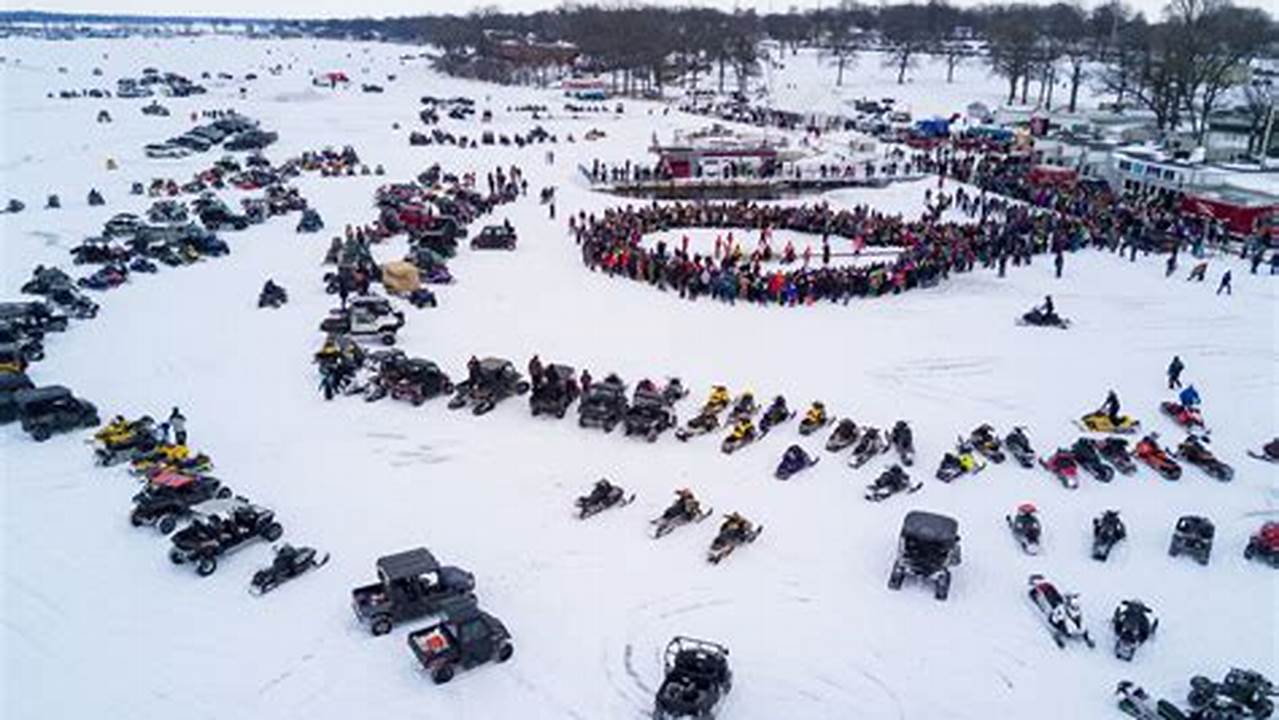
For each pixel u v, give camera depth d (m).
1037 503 29.66
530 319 46.41
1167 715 19.92
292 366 39.44
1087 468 31.72
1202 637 23.38
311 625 22.81
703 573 25.34
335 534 26.77
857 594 24.61
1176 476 31.44
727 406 35.78
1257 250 60.12
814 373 40.03
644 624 23.17
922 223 63.94
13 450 31.31
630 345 42.88
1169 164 76.19
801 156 89.00
